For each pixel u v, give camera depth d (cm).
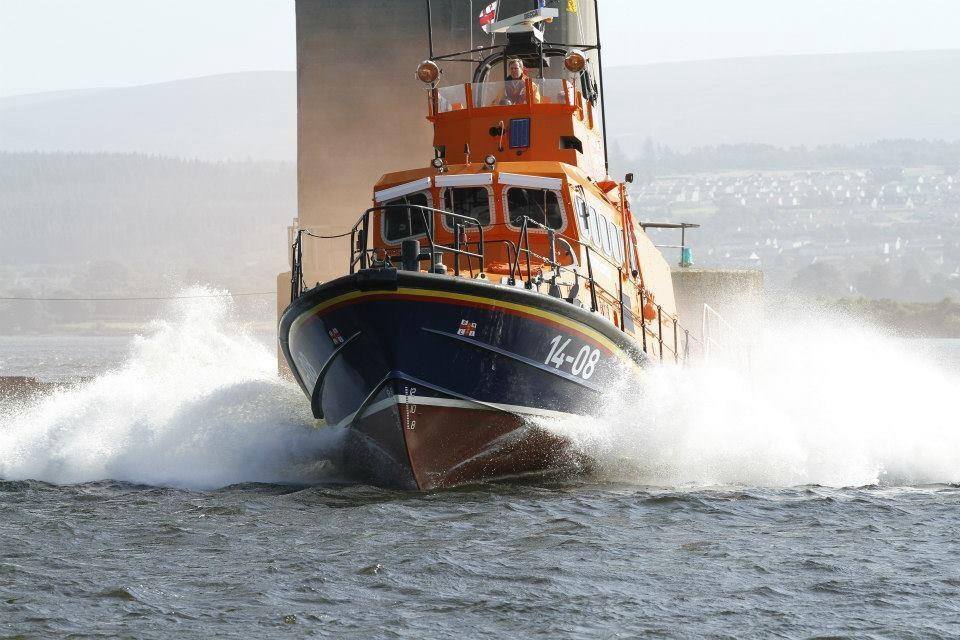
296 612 3133
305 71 9881
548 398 5006
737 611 3175
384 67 9862
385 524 4206
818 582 3466
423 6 9800
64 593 3281
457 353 4669
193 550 3791
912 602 3269
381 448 4972
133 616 3084
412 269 4634
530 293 4712
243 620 3064
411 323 4566
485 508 4541
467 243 5406
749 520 4406
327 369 4934
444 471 5028
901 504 4809
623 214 6128
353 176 9869
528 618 3103
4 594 3259
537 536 4025
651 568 3612
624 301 5853
